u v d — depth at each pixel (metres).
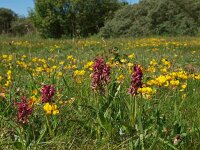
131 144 0.41
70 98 0.56
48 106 0.43
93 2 5.63
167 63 0.89
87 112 0.51
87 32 5.67
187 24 4.02
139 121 0.42
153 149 0.40
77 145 0.45
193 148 0.41
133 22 4.40
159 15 4.20
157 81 0.60
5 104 0.53
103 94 0.52
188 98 0.61
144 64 1.03
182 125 0.46
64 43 2.31
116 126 0.46
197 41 2.66
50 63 1.11
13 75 0.78
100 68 0.51
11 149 0.42
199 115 0.50
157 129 0.42
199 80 0.75
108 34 4.48
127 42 2.44
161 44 2.18
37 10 5.80
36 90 0.57
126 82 0.65
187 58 1.40
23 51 1.73
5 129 0.47
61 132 0.46
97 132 0.46
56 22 5.71
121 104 0.50
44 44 2.20
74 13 5.65
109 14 5.62
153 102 0.55
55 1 5.64
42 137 0.45
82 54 1.50
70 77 0.72
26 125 0.45
